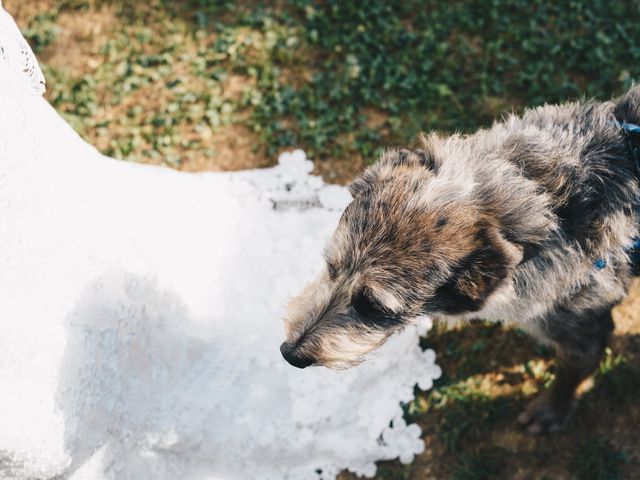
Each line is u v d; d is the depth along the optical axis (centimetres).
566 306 62
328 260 60
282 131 92
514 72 95
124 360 59
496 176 57
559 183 58
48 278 52
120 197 64
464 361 81
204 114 92
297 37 97
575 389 73
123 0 99
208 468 69
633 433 78
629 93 64
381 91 94
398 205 56
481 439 78
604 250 59
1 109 47
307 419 70
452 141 61
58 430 54
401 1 98
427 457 77
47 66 95
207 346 68
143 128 91
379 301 56
